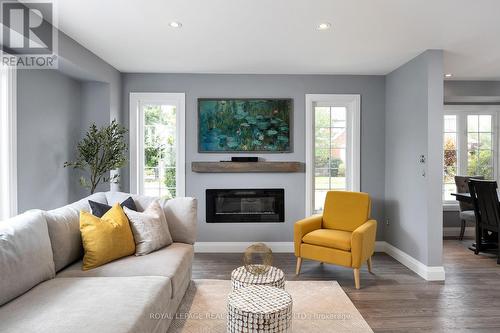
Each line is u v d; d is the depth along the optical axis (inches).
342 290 121.3
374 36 120.1
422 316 102.0
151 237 104.5
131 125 171.2
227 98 173.3
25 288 72.1
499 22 107.8
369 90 176.6
